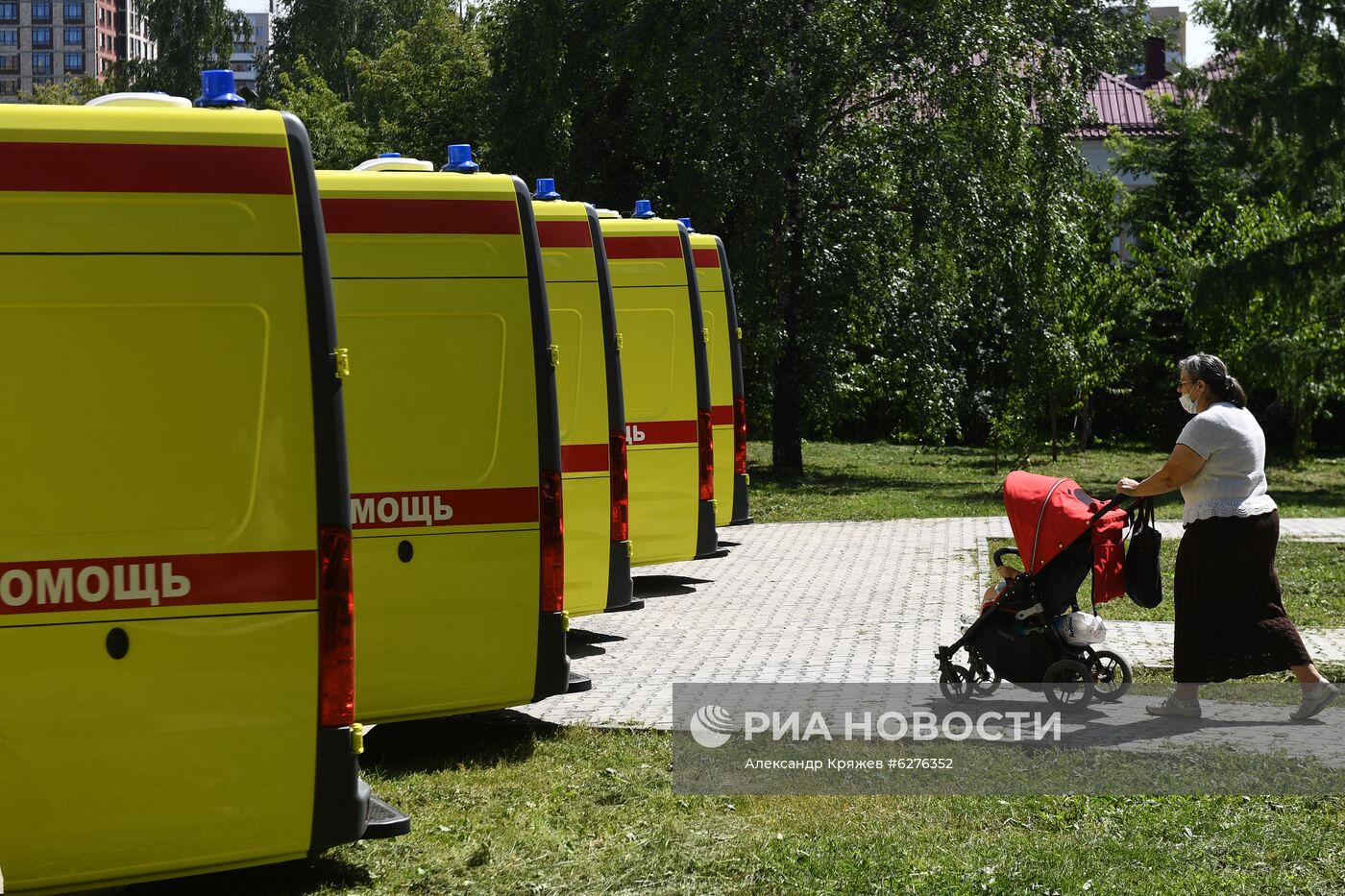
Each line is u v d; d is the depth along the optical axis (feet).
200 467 14.74
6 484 14.23
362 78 131.85
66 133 14.48
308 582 15.05
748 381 81.30
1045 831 18.37
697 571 44.47
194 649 14.73
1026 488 24.89
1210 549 23.31
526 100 79.15
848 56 72.79
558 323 28.55
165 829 14.78
